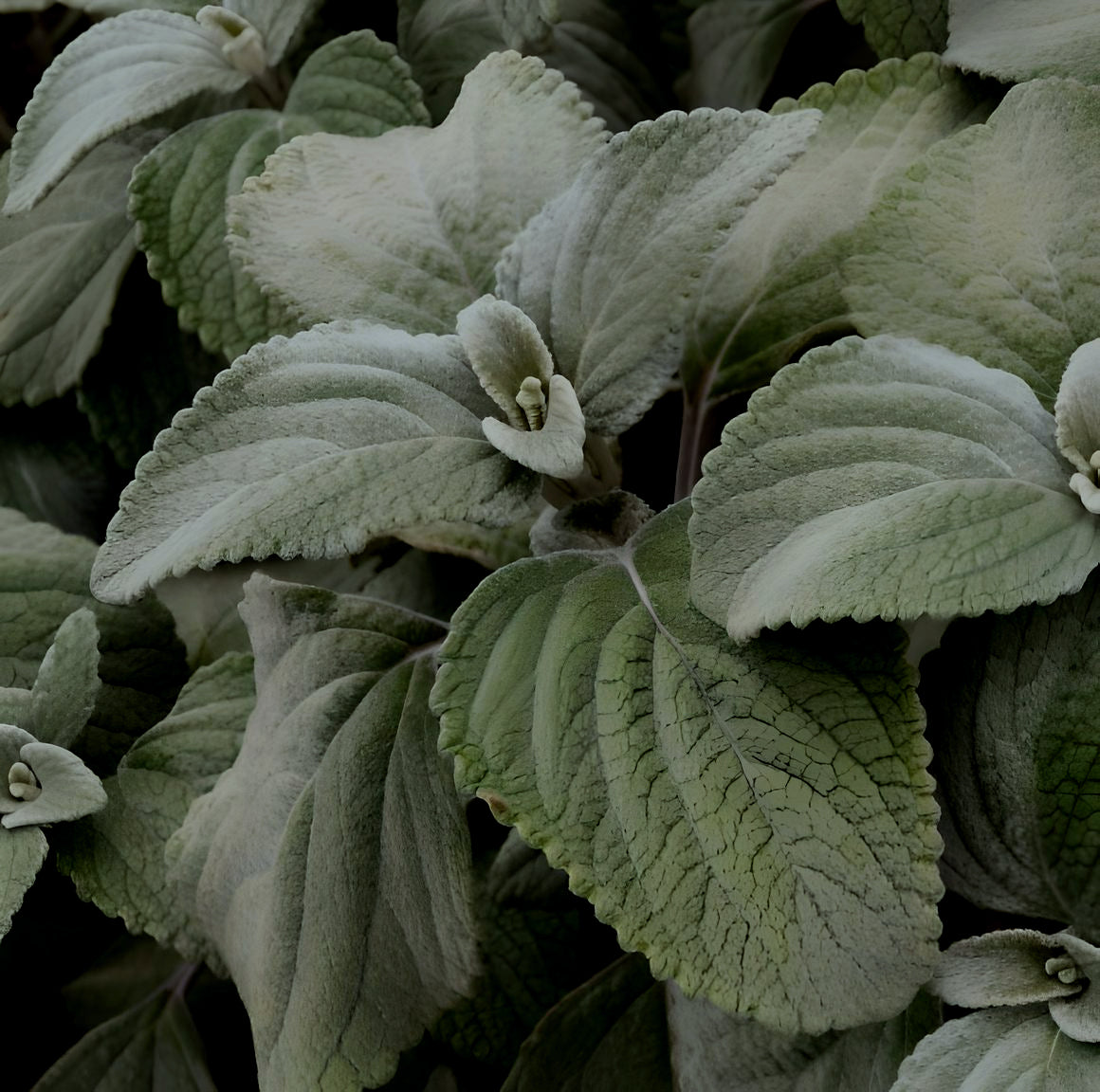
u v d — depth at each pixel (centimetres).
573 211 79
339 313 82
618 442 89
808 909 73
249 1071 87
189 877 81
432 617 86
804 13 93
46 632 86
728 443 75
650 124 79
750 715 75
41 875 87
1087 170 79
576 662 75
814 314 83
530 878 83
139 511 76
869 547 73
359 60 90
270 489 76
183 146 89
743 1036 78
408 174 84
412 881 78
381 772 79
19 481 94
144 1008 87
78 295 92
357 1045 78
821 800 74
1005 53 83
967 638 77
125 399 93
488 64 84
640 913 73
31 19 98
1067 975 75
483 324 78
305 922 78
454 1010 83
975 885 78
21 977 88
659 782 74
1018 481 74
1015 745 77
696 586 74
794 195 84
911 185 80
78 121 87
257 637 82
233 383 77
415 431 77
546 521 81
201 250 88
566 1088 80
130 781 83
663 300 79
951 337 78
